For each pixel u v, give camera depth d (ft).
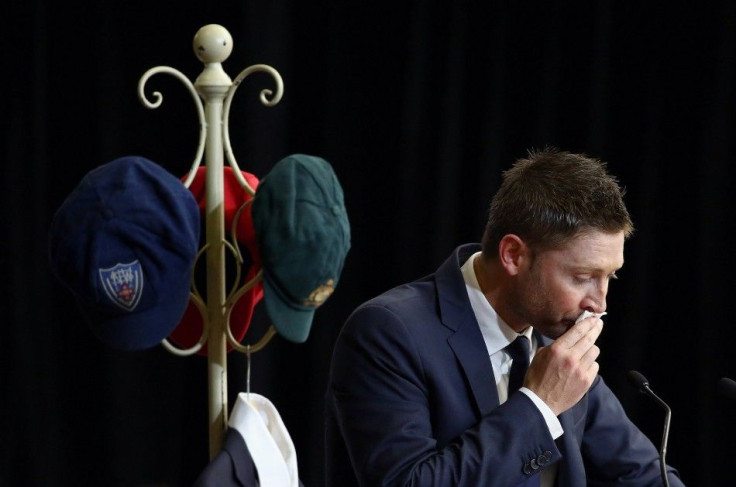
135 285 12.35
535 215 15.87
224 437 14.16
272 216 12.87
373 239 29.30
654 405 31.09
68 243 12.25
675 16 29.40
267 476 13.52
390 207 29.07
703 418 30.50
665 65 29.63
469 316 17.02
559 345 16.10
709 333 30.27
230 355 28.09
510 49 29.32
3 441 27.40
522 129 29.53
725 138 29.53
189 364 28.32
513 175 16.65
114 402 27.71
